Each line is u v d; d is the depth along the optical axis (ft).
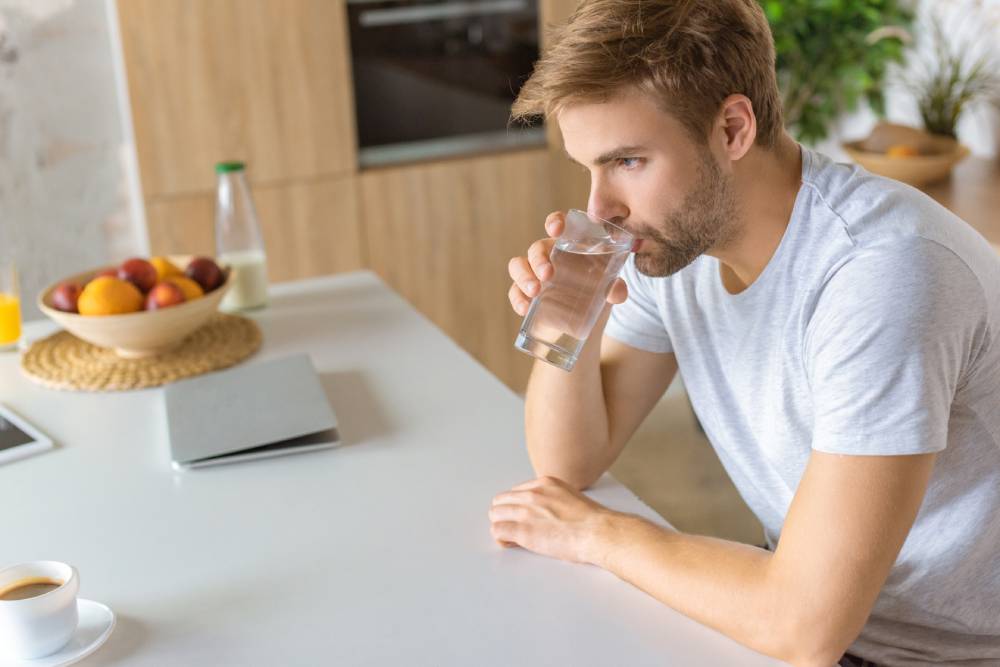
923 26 10.01
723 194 3.53
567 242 3.61
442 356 5.66
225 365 5.57
